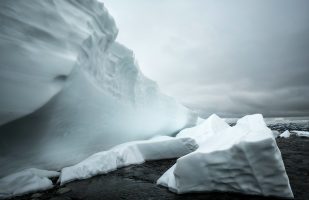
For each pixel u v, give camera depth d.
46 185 3.34
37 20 3.07
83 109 4.07
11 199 2.88
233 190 2.85
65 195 3.08
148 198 2.93
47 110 3.05
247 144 2.71
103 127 5.19
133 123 7.02
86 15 4.15
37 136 3.24
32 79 2.80
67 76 3.17
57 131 3.66
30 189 3.12
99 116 4.80
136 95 7.38
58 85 3.07
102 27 4.77
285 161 5.07
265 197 2.67
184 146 5.83
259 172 2.67
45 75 2.93
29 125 2.98
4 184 2.97
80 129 4.30
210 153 2.94
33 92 2.79
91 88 4.11
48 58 3.00
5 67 2.61
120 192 3.20
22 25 2.88
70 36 3.50
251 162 2.69
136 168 4.76
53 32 3.24
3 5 2.71
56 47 3.21
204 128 8.10
